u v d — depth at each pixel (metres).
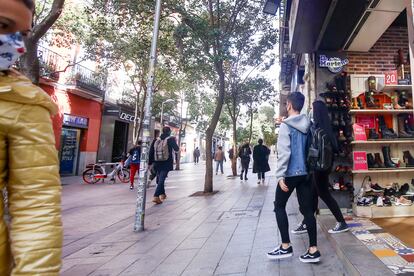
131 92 24.28
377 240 3.93
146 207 8.02
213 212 7.05
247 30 12.12
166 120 32.56
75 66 17.91
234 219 6.21
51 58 16.14
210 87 16.73
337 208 4.40
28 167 1.08
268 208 7.26
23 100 1.07
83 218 7.09
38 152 1.10
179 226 5.84
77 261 4.15
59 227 1.11
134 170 12.70
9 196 1.08
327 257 3.77
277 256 3.73
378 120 6.02
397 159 5.92
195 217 6.58
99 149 21.53
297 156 3.64
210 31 9.06
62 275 3.65
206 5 10.93
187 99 27.56
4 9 1.06
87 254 4.44
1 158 1.06
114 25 11.14
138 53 13.31
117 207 8.43
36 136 1.10
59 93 17.25
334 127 5.89
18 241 1.03
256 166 13.16
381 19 5.09
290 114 3.87
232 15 10.88
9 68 1.12
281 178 3.63
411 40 2.36
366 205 5.46
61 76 17.06
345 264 3.37
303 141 3.70
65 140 18.30
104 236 5.43
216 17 10.91
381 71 6.36
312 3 4.86
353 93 6.26
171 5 9.17
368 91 6.08
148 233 5.45
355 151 5.85
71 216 7.32
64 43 15.95
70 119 18.06
